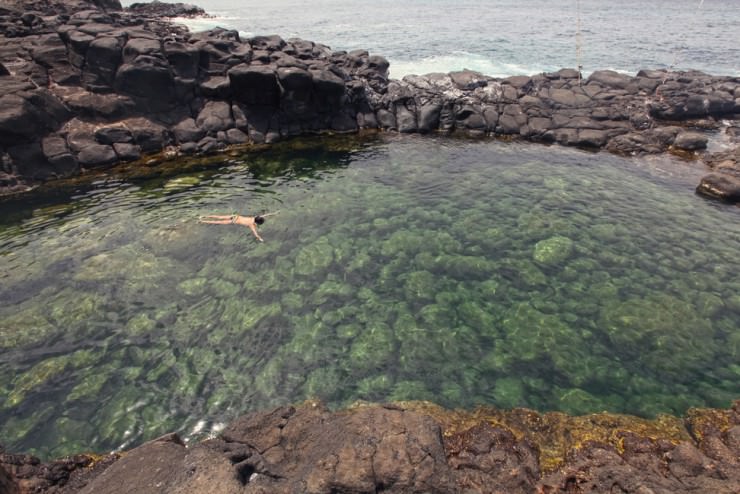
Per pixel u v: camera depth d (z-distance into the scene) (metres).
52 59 26.09
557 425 9.99
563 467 8.73
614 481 8.05
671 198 22.11
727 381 11.70
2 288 14.80
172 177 23.95
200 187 22.84
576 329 13.66
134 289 15.01
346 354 12.71
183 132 27.50
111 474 7.63
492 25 78.25
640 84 34.78
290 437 9.14
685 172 25.23
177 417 10.66
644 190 23.02
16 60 25.80
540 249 17.84
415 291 15.48
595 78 36.16
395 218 20.27
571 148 29.23
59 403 10.94
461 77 35.34
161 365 12.12
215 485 6.93
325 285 15.67
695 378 11.82
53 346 12.62
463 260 17.22
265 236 18.42
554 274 16.34
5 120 21.39
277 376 11.91
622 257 17.25
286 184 23.52
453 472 8.27
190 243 17.64
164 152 26.73
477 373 12.12
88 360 12.20
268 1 145.50
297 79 29.16
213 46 30.17
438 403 11.18
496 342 13.21
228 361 12.34
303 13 101.12
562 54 53.72
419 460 7.91
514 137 31.25
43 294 14.62
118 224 18.84
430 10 106.75
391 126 32.75
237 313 14.15
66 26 27.55
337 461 7.81
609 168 25.88
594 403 11.13
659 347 12.87
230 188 22.81
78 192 21.91
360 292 15.38
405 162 26.86
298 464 8.41
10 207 20.33
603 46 58.31
